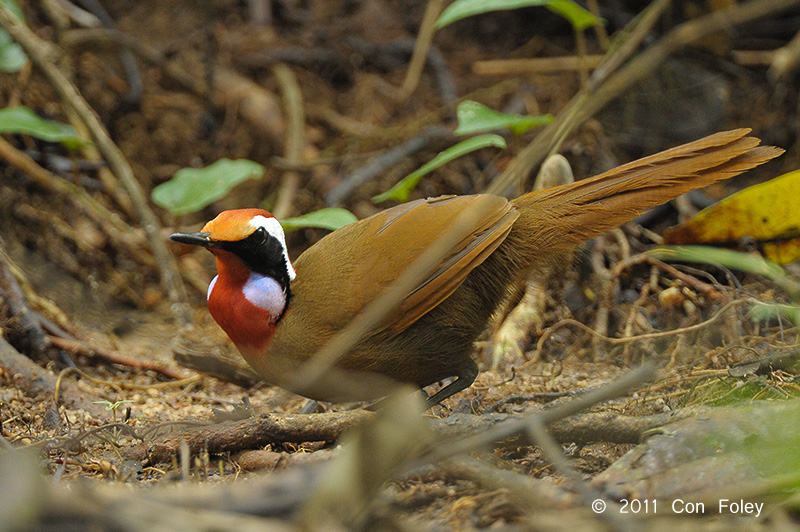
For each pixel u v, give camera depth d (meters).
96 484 5.77
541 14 17.33
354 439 4.38
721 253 9.38
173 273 11.80
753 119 15.06
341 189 14.24
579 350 9.65
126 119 14.99
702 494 4.87
